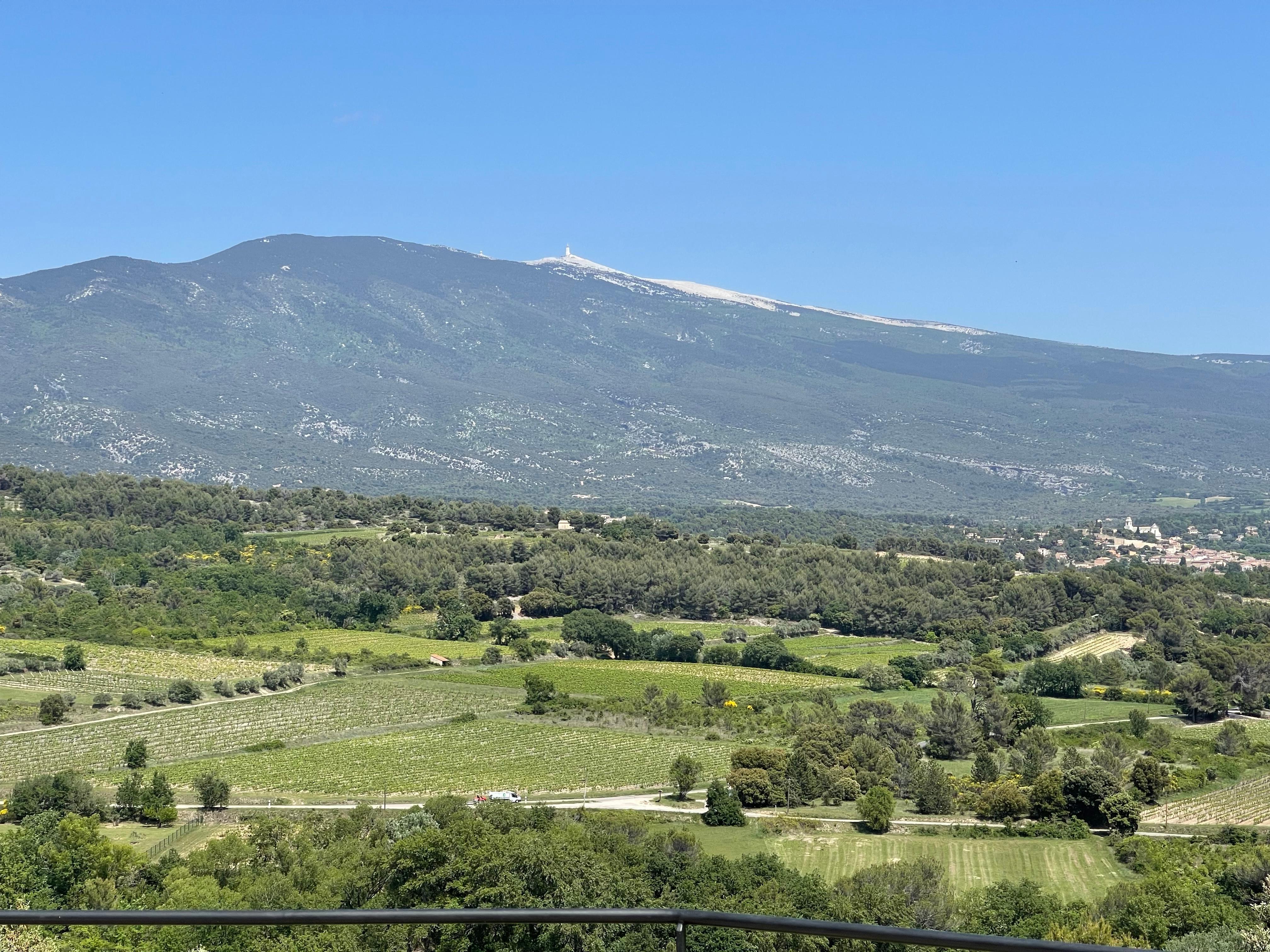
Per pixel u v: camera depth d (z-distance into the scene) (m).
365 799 88.38
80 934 41.41
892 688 133.50
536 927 43.75
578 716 118.38
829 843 74.06
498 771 98.31
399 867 55.12
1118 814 76.25
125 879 60.81
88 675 128.75
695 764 89.19
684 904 55.88
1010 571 195.62
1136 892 55.19
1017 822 78.25
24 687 122.81
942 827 77.50
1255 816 82.06
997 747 104.06
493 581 184.12
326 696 126.00
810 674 141.62
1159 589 190.88
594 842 62.78
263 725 114.50
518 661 147.00
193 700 121.75
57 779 79.50
